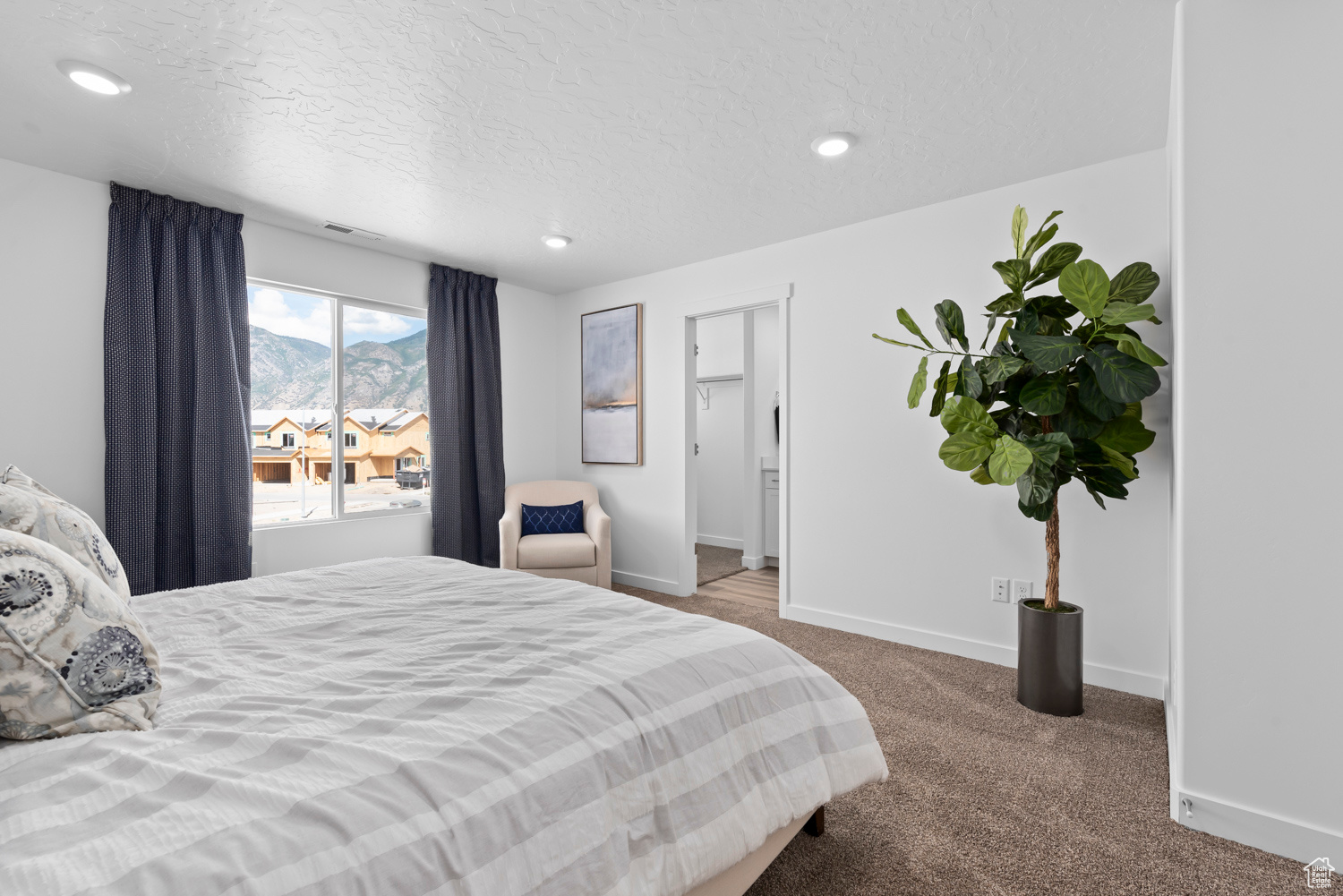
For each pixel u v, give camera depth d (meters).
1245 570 1.54
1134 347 1.96
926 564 3.11
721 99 2.13
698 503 6.69
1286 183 1.48
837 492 3.43
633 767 1.00
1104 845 1.56
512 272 4.34
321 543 3.57
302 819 0.71
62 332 2.68
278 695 1.07
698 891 1.11
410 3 1.65
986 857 1.52
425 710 1.02
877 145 2.46
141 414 2.82
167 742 0.89
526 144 2.45
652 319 4.39
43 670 0.88
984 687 2.59
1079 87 2.06
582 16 1.71
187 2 1.64
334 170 2.67
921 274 3.11
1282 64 1.48
